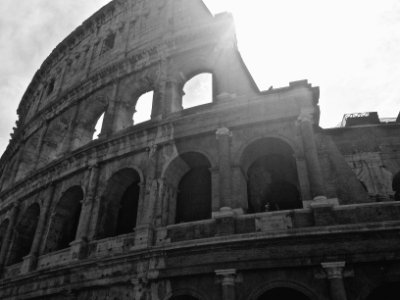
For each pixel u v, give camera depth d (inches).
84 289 1003.3
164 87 1334.9
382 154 1197.7
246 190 1024.9
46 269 1094.4
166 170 1097.4
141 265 928.9
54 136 1737.2
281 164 1127.0
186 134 1116.5
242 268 829.8
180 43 1429.6
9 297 1182.3
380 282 765.3
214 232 921.5
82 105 1614.2
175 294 871.7
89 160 1275.8
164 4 1697.8
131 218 1207.6
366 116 1434.5
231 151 1043.3
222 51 1298.0
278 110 1045.8
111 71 1561.3
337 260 785.6
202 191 1133.1
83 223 1132.5
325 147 973.2
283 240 831.7
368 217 839.7
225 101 1130.7
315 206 861.2
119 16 1863.9
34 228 1491.1
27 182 1519.4
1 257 1384.1
